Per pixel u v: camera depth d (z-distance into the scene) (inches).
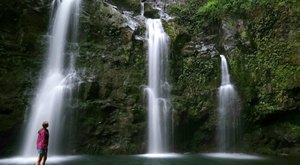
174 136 626.8
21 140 567.5
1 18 634.2
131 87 638.5
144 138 606.9
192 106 653.9
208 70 687.1
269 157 583.5
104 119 600.1
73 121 584.4
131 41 682.8
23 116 571.5
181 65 699.4
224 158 564.4
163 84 676.7
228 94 667.4
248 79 680.4
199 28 775.7
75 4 698.8
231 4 753.0
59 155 566.9
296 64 645.9
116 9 762.8
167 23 767.1
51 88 615.2
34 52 634.2
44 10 669.9
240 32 719.7
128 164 484.4
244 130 659.4
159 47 700.0
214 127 645.9
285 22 677.3
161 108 634.2
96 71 643.5
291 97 640.4
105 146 591.2
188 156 582.2
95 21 698.8
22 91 589.0
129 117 606.2
